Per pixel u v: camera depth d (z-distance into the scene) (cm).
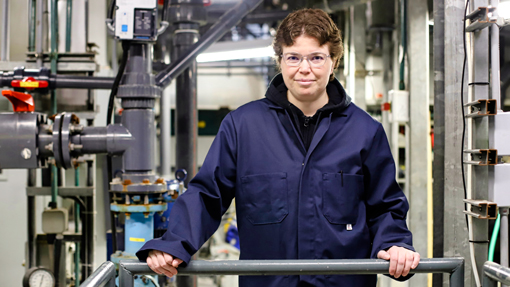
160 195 199
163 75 217
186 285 258
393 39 349
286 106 126
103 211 361
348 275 124
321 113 126
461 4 182
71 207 338
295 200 122
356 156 123
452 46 182
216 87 530
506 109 333
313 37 117
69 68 252
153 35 194
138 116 198
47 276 247
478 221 152
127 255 194
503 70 318
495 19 142
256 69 534
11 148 189
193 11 264
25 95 191
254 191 124
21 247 324
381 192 125
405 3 263
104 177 362
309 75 118
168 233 110
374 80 376
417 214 261
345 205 122
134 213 197
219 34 228
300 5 369
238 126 128
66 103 261
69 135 191
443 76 198
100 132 196
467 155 176
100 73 342
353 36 345
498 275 115
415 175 261
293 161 124
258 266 109
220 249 407
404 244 114
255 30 527
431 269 112
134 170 198
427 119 260
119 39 193
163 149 399
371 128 126
